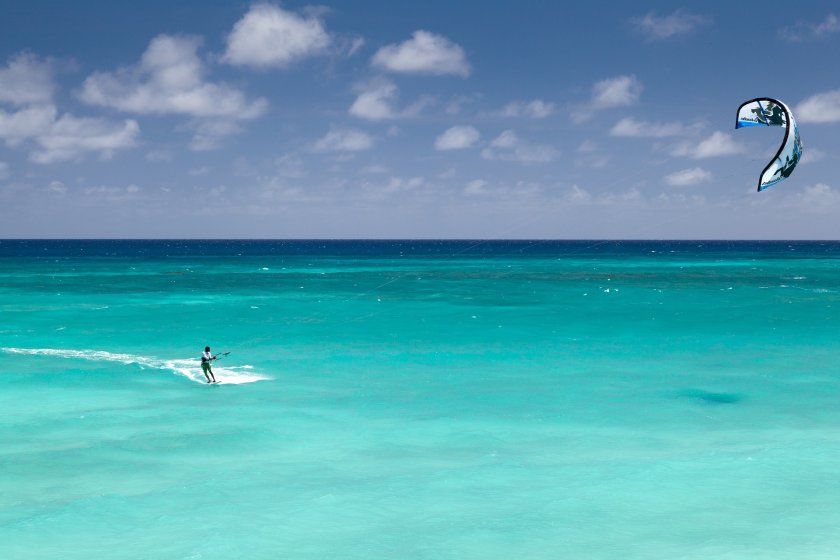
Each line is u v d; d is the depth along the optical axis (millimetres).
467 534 14984
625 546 14328
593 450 20906
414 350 37469
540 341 39781
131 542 14688
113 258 167875
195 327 45844
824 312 49875
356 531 15188
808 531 14875
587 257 178250
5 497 17250
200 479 18500
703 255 194000
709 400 26609
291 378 31094
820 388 28328
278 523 15625
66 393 28266
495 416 24672
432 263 140375
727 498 16781
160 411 25469
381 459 20219
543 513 16062
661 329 43406
